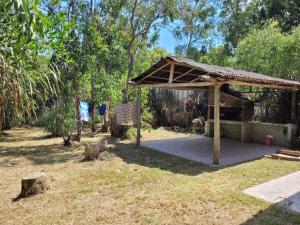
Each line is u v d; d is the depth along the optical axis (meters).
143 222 3.45
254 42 13.20
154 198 4.21
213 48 23.64
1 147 8.84
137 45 15.22
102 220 3.53
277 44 12.08
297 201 4.03
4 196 4.45
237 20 22.53
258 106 10.25
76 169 6.02
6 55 2.96
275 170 5.81
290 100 9.30
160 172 5.70
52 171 5.89
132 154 7.61
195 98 13.38
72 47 8.68
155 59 25.14
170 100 14.43
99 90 11.57
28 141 10.10
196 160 6.82
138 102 8.97
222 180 5.12
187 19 14.23
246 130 9.80
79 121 10.02
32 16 2.00
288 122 9.23
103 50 9.29
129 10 12.39
